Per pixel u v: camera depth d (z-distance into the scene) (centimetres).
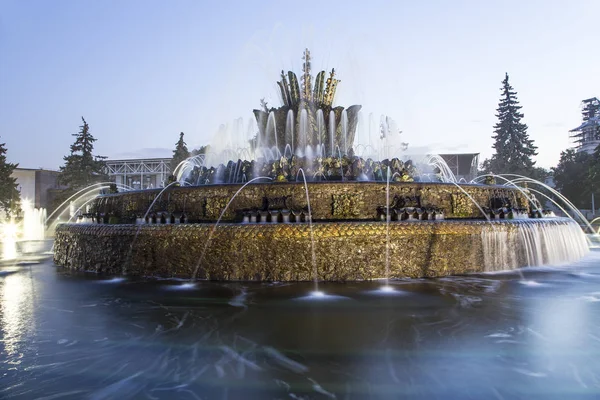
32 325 500
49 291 689
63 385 339
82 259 920
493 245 818
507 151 5134
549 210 1225
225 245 735
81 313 551
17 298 641
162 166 5528
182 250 762
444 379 345
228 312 538
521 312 537
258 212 791
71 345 431
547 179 6091
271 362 381
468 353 400
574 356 392
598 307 562
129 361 388
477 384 335
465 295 623
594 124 8044
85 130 4322
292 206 844
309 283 701
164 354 404
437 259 759
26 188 5066
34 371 366
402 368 366
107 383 342
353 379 345
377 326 480
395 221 783
